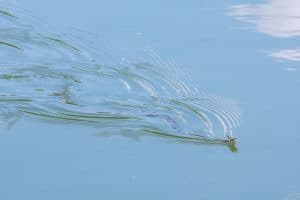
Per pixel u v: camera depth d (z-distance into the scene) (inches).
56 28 773.9
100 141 582.6
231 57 729.6
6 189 511.2
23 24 783.7
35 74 694.5
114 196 511.8
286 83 689.0
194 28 780.6
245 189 536.4
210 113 634.8
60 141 577.9
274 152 584.1
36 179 525.0
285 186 542.9
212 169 557.3
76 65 714.8
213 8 837.2
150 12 812.6
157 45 743.1
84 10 816.3
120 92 670.5
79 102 646.5
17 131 588.4
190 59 720.3
